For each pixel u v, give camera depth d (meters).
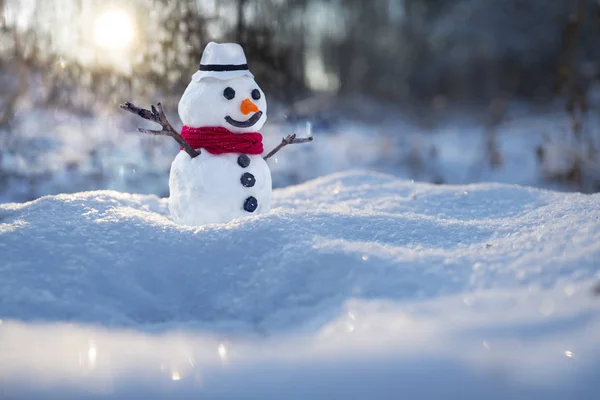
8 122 7.17
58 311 2.63
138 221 3.16
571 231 2.90
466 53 21.52
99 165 6.59
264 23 9.33
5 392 1.99
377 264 2.68
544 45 20.17
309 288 2.62
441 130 13.73
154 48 7.16
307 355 2.18
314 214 3.31
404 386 1.98
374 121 14.37
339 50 20.95
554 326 2.21
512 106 18.22
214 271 2.82
